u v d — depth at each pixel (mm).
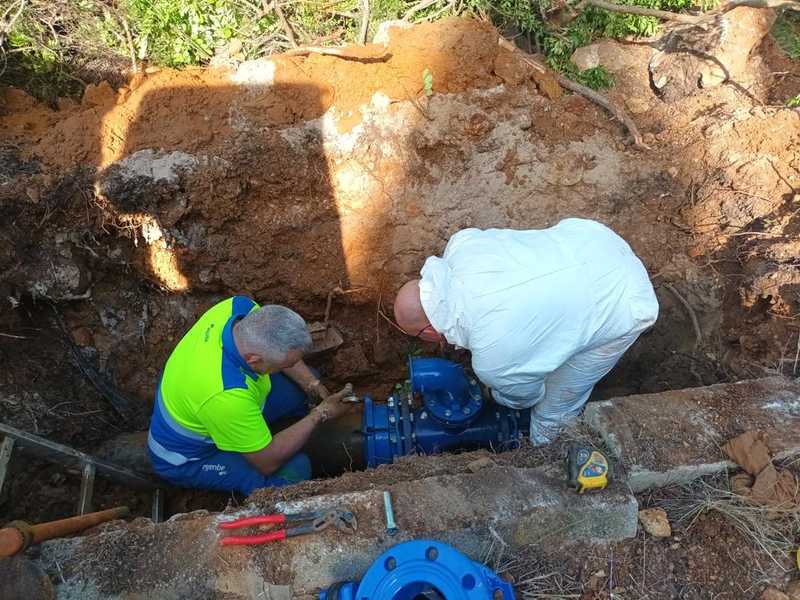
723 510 1895
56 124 2834
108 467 2672
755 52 3393
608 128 3051
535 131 2957
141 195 2715
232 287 3076
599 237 2092
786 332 2484
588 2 3262
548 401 2348
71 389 2979
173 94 2885
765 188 2830
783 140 2889
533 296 1885
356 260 3035
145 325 3115
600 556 1867
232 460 2633
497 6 3207
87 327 3031
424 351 3260
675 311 2826
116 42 3078
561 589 1819
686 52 3330
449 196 2945
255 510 1890
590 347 2086
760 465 1912
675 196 2936
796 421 2045
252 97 2879
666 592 1820
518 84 2967
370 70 2914
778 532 1868
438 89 2904
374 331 3266
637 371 2932
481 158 2926
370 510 1850
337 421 2842
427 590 1560
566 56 3232
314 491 1978
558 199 2938
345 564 1767
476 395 2479
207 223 2896
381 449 2580
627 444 1989
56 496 2648
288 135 2832
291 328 2189
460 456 2160
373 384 3420
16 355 2859
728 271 2764
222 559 1773
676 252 2881
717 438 2020
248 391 2293
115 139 2787
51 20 3000
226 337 2264
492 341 1907
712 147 2953
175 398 2361
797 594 1779
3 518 2477
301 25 3217
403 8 3244
